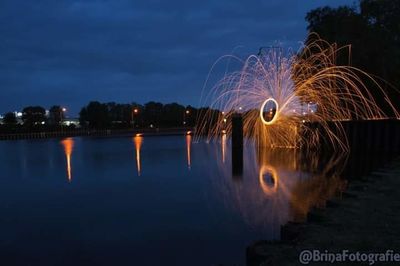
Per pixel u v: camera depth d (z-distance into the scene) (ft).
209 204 47.39
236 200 48.85
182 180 66.49
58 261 30.91
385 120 97.30
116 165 92.32
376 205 32.86
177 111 466.70
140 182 66.13
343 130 104.42
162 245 33.50
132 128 407.03
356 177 62.13
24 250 33.55
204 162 92.22
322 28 128.88
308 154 99.04
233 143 95.04
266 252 23.48
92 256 31.68
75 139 275.18
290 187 55.98
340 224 27.78
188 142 181.37
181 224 39.42
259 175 68.49
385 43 116.26
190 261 29.68
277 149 113.19
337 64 118.42
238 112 121.08
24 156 129.18
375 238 24.63
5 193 60.13
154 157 108.27
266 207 44.52
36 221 42.75
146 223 40.40
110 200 52.60
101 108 445.37
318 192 51.57
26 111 458.50
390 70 113.60
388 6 123.13
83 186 64.54
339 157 90.63
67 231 38.78
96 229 39.06
